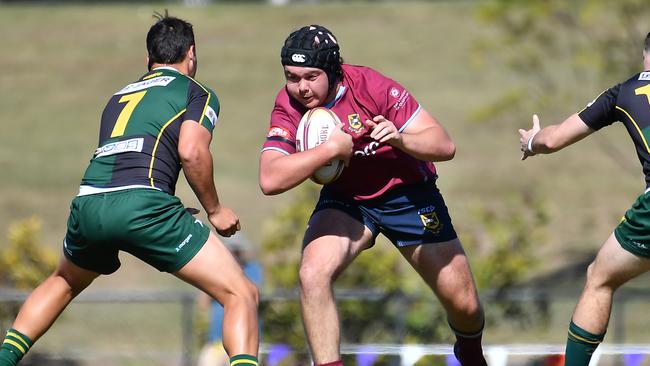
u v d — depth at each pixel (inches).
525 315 1617.9
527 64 2239.2
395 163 824.3
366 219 843.4
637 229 767.1
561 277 2250.2
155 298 1439.5
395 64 4168.3
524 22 2142.0
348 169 822.5
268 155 780.0
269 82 3998.5
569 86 2694.4
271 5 5442.9
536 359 1544.0
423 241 850.1
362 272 1557.6
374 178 827.4
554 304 1902.1
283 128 794.2
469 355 912.9
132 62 4291.3
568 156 3233.3
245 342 745.0
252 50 4471.0
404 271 1622.8
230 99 3794.3
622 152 3196.4
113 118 792.9
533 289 2127.2
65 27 4901.6
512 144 3312.0
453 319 884.6
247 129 3476.9
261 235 2529.5
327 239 814.5
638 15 2028.8
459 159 3181.6
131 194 756.0
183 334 1445.6
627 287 2146.9
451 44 4458.7
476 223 2192.4
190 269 760.3
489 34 4488.2
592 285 797.9
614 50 2096.5
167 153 773.9
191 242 761.6
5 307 1545.3
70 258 800.9
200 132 769.6
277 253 1593.3
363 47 4456.2
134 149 769.6
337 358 773.3
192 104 784.9
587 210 2768.2
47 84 3993.6
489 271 1617.9
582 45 2159.2
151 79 810.2
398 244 856.3
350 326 1514.5
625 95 792.3
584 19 2020.2
